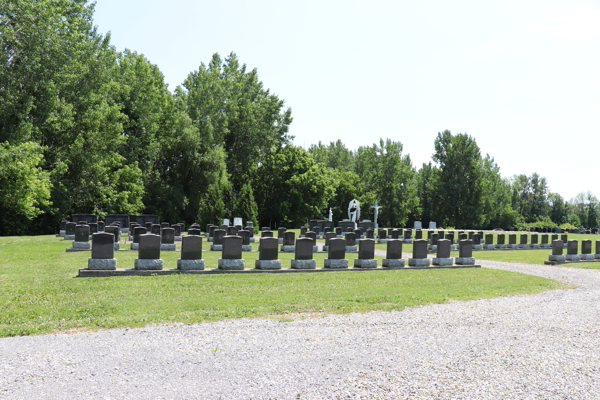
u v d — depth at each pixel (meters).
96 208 46.59
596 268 21.66
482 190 85.75
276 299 11.91
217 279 14.92
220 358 7.17
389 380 6.40
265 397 5.75
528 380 6.52
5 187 35.28
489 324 9.80
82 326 8.84
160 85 58.75
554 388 6.25
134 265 16.83
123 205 47.59
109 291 12.32
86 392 5.78
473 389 6.14
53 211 41.97
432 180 92.31
